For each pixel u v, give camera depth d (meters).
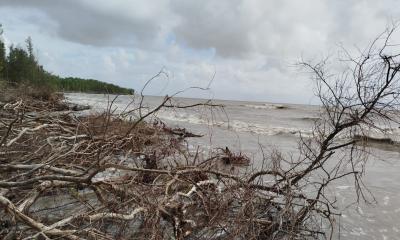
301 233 5.36
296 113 54.19
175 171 4.87
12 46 51.19
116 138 6.30
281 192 5.45
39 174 4.94
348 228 5.98
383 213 6.85
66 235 3.41
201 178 6.05
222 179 5.75
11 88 11.98
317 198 5.61
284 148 14.54
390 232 5.88
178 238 4.24
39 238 3.67
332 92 5.38
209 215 4.56
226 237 4.49
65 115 8.76
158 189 4.97
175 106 5.18
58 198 5.59
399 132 19.80
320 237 5.48
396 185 9.20
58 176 3.83
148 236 4.19
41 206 5.19
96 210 4.12
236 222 4.52
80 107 20.91
